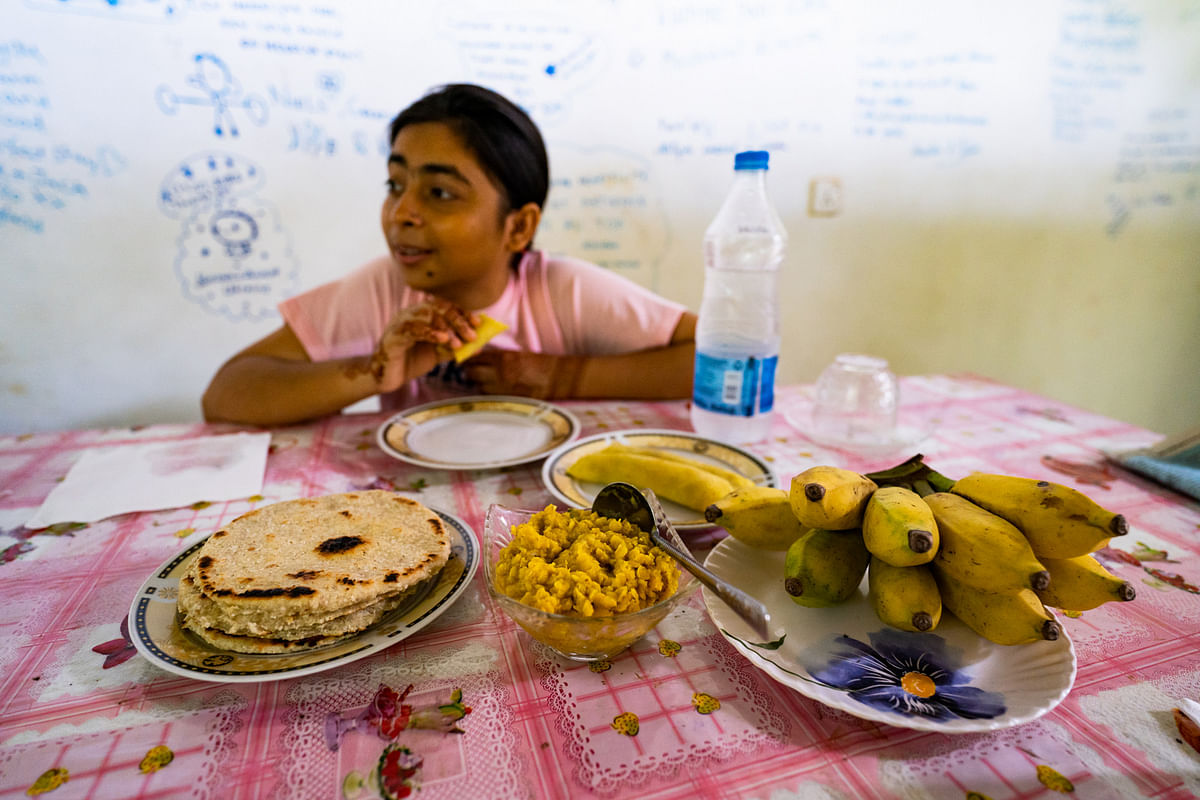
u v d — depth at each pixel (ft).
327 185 6.28
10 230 5.64
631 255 7.08
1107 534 1.39
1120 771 1.35
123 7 5.41
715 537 2.32
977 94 7.19
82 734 1.44
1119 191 7.91
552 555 1.72
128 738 1.43
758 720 1.52
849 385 3.47
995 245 7.86
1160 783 1.32
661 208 6.98
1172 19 7.27
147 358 6.29
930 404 4.00
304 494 2.70
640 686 1.62
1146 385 8.97
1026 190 7.68
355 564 1.79
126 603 1.94
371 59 6.02
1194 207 8.14
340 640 1.63
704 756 1.41
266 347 4.69
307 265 6.48
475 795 1.30
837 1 6.59
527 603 1.55
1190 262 8.40
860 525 1.68
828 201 7.24
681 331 4.74
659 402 4.09
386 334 3.78
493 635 1.82
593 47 6.34
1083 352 8.59
